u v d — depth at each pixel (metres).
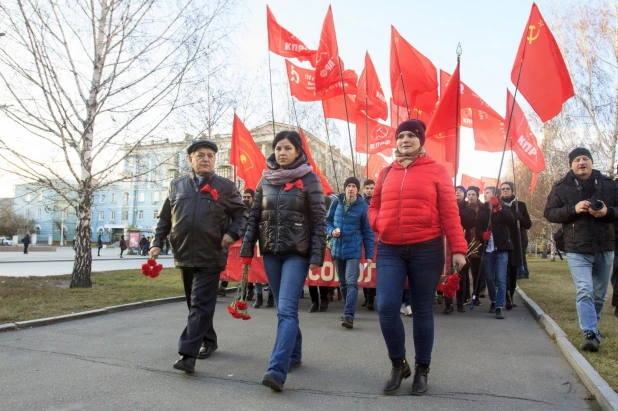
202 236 3.92
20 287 9.27
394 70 8.81
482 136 9.91
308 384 3.51
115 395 3.18
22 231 65.25
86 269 9.60
